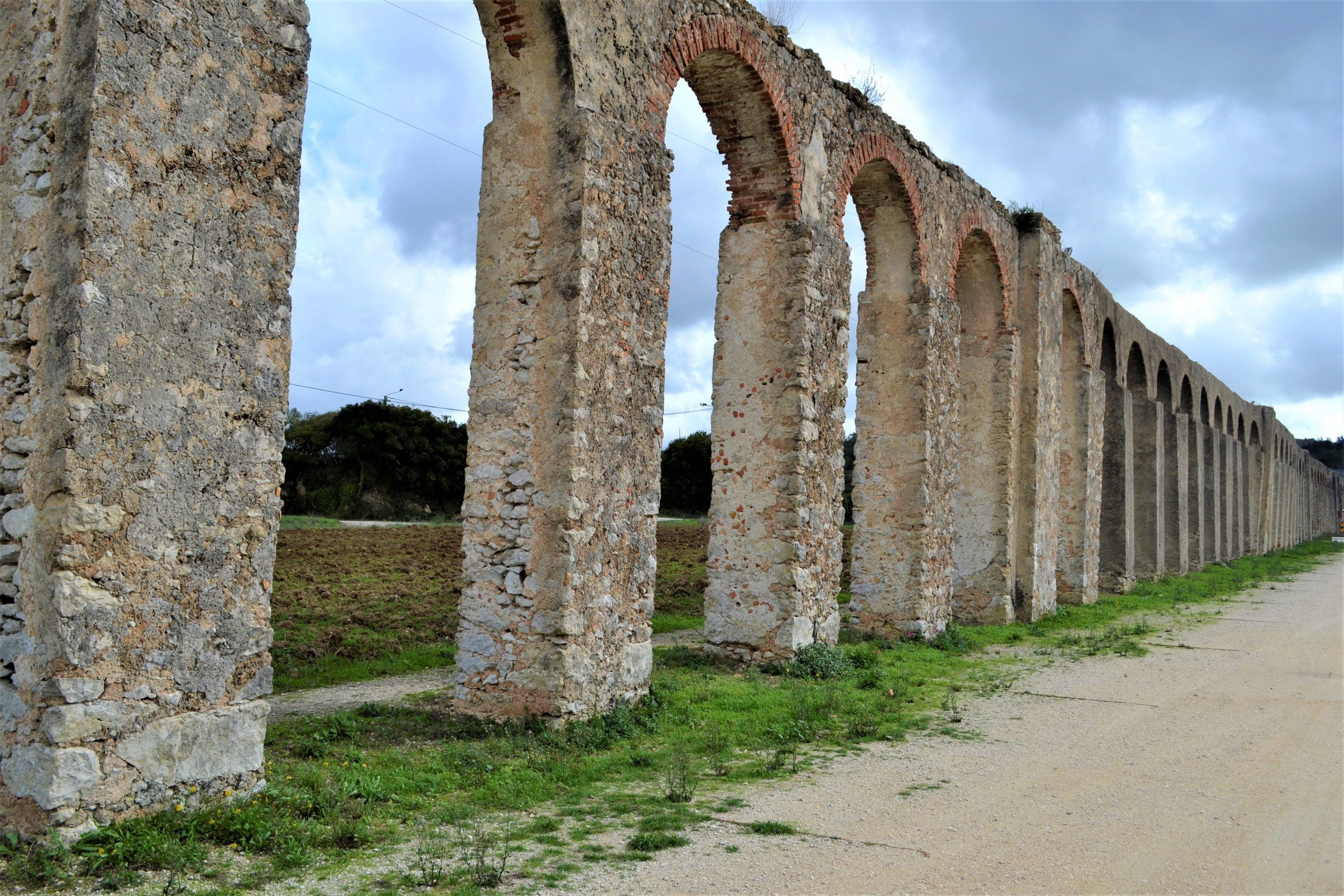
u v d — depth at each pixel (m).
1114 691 10.56
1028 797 6.55
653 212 8.95
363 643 12.05
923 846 5.51
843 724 8.77
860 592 14.23
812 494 11.38
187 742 5.29
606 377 8.26
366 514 43.12
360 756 6.88
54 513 4.86
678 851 5.31
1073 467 21.16
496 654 8.01
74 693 4.81
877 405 14.27
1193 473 32.16
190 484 5.37
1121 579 23.61
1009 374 17.09
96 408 4.95
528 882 4.78
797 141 11.38
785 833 5.68
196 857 4.78
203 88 5.50
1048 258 18.72
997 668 12.17
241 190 5.68
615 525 8.38
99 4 5.03
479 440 8.28
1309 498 67.81
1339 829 5.94
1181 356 30.59
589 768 6.87
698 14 9.82
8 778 4.89
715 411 11.71
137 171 5.16
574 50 8.13
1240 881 5.06
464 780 6.47
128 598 5.07
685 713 8.71
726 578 11.48
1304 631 16.00
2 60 5.39
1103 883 4.99
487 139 8.48
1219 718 9.22
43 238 5.10
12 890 4.38
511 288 8.27
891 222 14.16
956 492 17.36
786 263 11.33
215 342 5.52
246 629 5.63
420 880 4.71
